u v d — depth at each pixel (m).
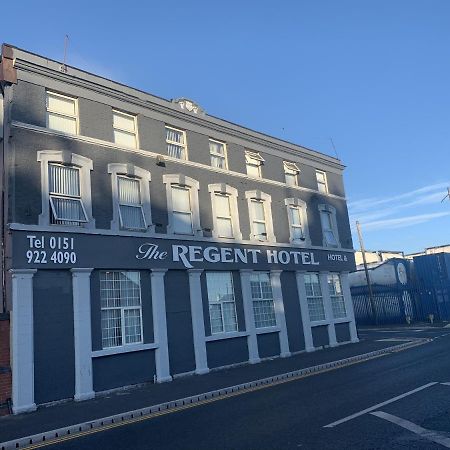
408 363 15.02
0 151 15.42
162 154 18.25
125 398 13.12
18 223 13.48
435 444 6.49
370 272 39.31
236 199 20.84
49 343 13.55
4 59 14.32
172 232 17.72
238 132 21.86
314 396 10.91
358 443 6.84
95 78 16.50
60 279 14.23
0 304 14.20
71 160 15.13
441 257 36.97
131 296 16.12
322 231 25.44
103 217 15.71
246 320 19.67
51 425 10.25
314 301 23.78
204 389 13.38
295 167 25.00
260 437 7.67
